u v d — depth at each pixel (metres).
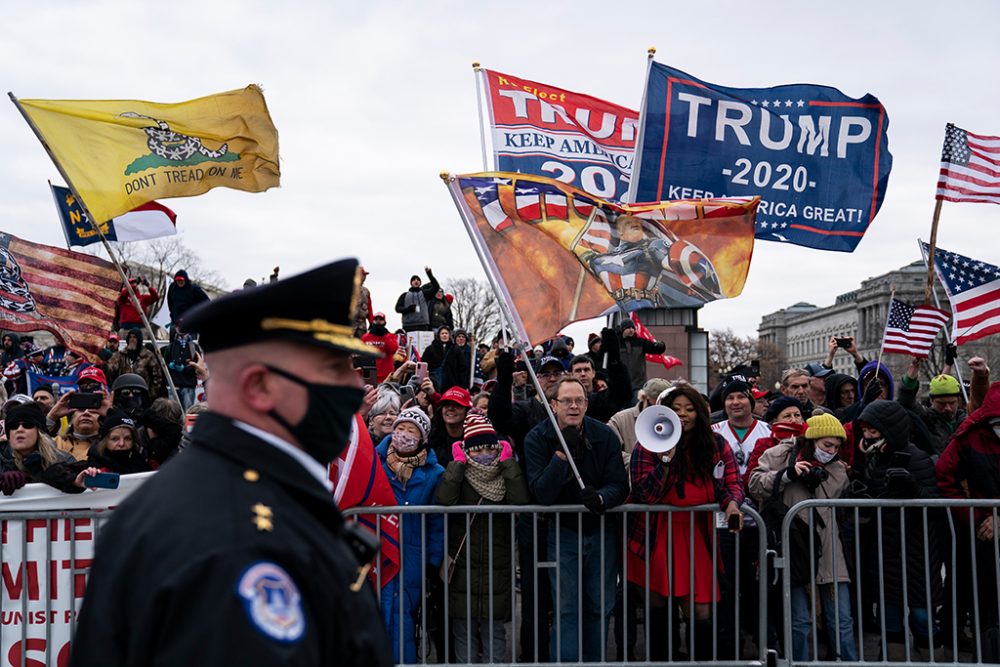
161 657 1.54
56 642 5.41
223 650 1.52
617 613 6.69
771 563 6.25
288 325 1.89
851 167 8.66
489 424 6.26
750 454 6.87
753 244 6.50
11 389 12.93
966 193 9.02
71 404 7.12
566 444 5.74
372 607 1.91
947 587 6.69
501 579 6.15
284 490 1.83
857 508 5.86
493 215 6.22
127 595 1.65
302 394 1.89
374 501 5.68
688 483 5.88
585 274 6.27
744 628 6.50
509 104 8.53
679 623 6.34
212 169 7.25
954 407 8.26
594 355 12.34
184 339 13.05
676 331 17.97
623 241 6.39
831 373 9.82
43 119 6.79
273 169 7.39
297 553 1.69
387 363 12.28
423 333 16.38
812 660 5.95
